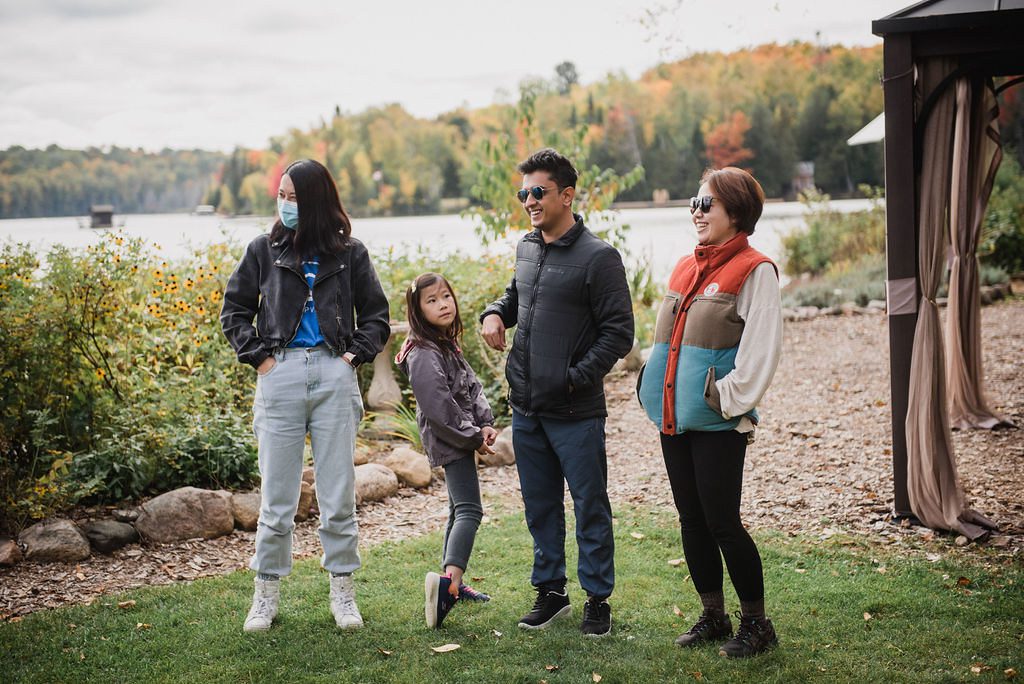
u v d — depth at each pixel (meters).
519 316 3.49
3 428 4.53
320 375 3.43
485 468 5.82
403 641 3.34
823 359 8.74
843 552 4.27
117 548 4.33
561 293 3.35
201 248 7.27
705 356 3.12
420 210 41.03
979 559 4.15
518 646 3.28
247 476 5.06
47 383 4.74
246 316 3.48
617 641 3.32
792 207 35.56
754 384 3.00
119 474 4.71
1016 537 4.38
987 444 5.81
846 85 40.94
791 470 5.57
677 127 41.28
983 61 4.46
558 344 3.35
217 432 5.09
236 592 3.85
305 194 3.43
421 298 3.57
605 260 3.32
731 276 3.10
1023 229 13.36
